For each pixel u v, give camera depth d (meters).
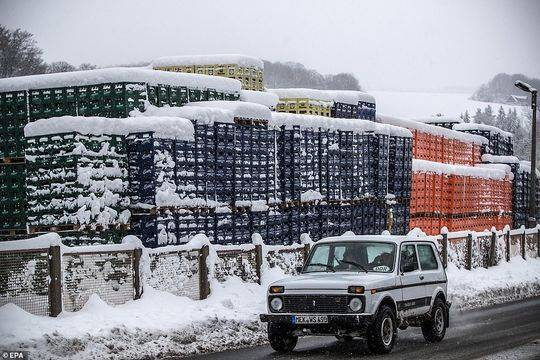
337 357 12.05
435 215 29.59
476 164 37.38
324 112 24.86
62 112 18.41
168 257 15.83
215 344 13.45
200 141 17.89
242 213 18.94
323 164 21.73
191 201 17.47
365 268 13.08
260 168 19.41
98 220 16.20
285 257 19.31
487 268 29.81
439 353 12.44
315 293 12.20
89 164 16.25
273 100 22.39
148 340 12.94
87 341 12.10
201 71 23.12
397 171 25.72
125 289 14.77
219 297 16.77
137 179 16.88
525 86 34.03
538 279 28.34
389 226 25.05
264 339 14.36
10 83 18.59
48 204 16.27
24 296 13.11
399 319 12.89
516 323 16.91
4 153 18.27
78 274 13.90
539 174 43.25
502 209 36.41
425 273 13.85
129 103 18.00
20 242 13.15
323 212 21.73
